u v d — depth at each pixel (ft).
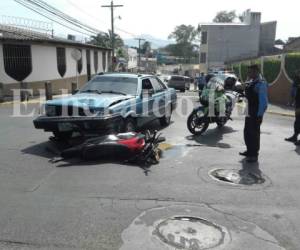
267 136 29.84
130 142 20.39
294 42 145.18
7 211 13.85
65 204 14.56
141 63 310.24
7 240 11.69
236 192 16.30
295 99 27.43
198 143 26.50
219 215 13.84
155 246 11.45
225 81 36.06
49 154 22.38
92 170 19.03
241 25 167.02
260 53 164.45
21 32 79.77
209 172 19.24
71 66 88.53
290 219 13.61
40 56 72.95
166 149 24.34
